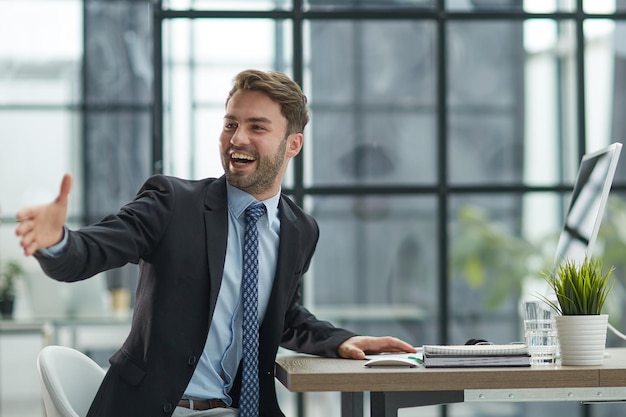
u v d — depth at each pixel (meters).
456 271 10.50
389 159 8.80
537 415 8.94
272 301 3.49
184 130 6.97
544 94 9.46
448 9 7.04
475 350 3.02
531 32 9.52
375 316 8.74
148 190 3.41
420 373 2.93
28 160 11.22
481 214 10.46
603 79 8.48
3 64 11.23
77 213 11.20
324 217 8.70
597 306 3.12
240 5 6.87
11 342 9.81
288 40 7.04
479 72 9.78
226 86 7.02
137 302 3.37
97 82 11.28
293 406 7.93
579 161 6.95
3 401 9.75
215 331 3.39
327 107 8.81
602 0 6.98
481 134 9.78
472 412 8.96
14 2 11.26
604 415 7.48
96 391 3.46
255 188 3.45
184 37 6.93
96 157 11.23
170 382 3.23
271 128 3.41
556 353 3.42
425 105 8.95
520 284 10.30
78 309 7.91
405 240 8.79
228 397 3.43
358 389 2.93
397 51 8.86
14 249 9.64
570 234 3.80
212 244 3.34
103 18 11.31
